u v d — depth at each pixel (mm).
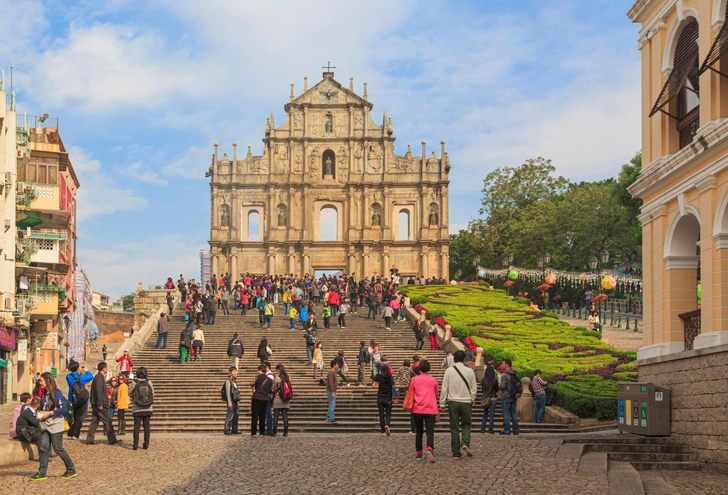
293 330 56688
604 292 87062
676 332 26891
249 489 18531
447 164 97188
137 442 26281
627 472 19766
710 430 22625
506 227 109312
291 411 37000
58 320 64250
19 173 58688
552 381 40094
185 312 63281
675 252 27016
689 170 25281
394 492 17609
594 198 99188
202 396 39781
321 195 97750
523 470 19672
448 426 33906
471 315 62844
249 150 98250
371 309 62969
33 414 20938
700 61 24969
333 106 98562
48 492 18828
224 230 97062
